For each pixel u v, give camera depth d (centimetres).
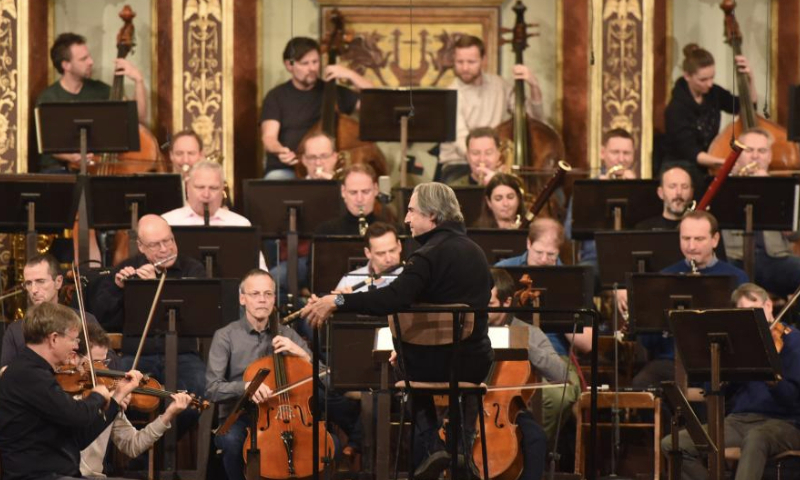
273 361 2784
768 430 2767
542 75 4206
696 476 2788
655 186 3394
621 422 3128
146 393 2648
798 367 2800
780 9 4175
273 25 4225
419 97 3544
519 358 2258
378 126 3553
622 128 3906
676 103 3931
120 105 3388
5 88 3775
